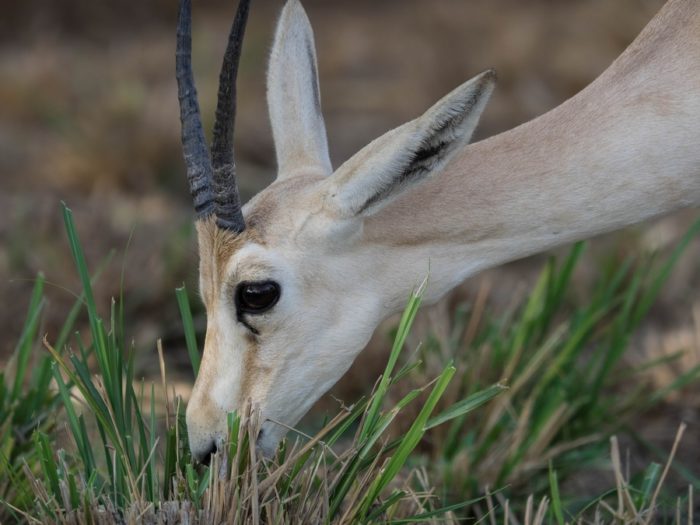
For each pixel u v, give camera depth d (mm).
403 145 7562
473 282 13703
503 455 9586
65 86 22891
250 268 7848
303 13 8852
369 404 7562
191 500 7402
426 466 9586
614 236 14750
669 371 11883
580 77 22406
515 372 10219
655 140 8273
